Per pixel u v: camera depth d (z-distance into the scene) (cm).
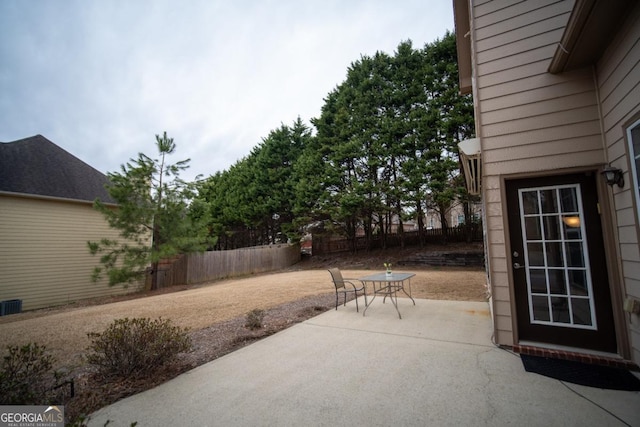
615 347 287
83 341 437
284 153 1972
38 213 996
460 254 1197
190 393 249
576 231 311
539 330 321
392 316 476
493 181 346
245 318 516
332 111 1714
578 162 306
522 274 332
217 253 1400
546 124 324
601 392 229
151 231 1069
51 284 1006
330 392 242
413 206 1327
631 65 240
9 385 217
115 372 283
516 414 204
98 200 905
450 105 1281
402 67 1451
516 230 338
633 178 248
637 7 226
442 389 240
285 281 1070
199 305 675
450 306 531
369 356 314
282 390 248
